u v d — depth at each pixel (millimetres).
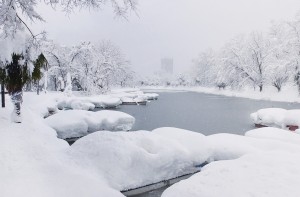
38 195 4906
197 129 20359
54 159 6945
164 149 8469
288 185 5059
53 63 52844
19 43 8422
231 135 11156
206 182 5586
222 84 68375
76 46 54812
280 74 47312
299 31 46094
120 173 7387
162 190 8109
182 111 31078
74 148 8297
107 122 15922
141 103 40125
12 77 8812
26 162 6188
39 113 17062
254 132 12539
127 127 17094
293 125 16594
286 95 46000
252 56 56188
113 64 61656
